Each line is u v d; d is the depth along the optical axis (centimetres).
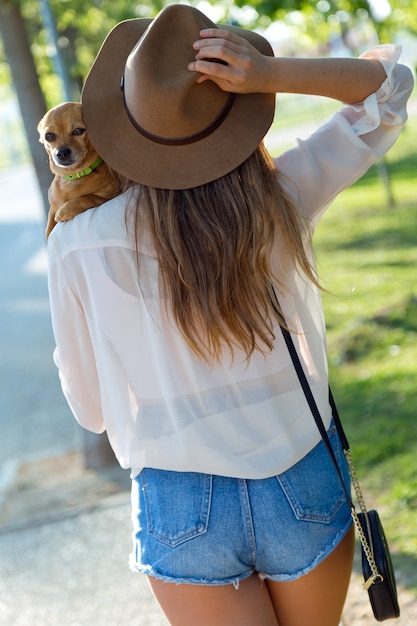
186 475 175
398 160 2198
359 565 366
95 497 573
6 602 419
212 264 170
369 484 447
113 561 446
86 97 176
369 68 186
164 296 172
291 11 617
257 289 172
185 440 174
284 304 181
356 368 688
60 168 188
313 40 1046
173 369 174
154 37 166
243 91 171
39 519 533
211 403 174
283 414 177
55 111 191
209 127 171
